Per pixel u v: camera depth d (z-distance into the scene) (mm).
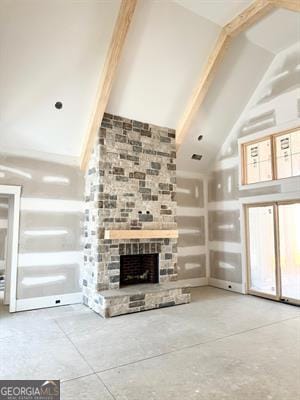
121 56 4535
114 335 3730
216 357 3100
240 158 6395
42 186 5172
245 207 6332
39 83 4418
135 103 5312
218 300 5555
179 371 2805
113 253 5062
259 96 6035
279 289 5473
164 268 5648
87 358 3088
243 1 4277
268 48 5449
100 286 4887
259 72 5836
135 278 5844
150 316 4516
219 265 6879
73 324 4152
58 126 5023
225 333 3797
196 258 7051
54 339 3604
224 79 5578
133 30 4332
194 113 5703
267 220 5828
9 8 3625
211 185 7281
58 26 3963
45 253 5105
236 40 5074
